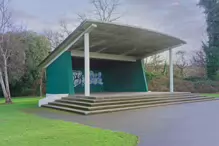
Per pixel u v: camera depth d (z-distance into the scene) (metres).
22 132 6.89
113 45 18.80
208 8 33.88
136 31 15.75
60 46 16.67
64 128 7.55
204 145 5.49
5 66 20.81
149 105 14.09
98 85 24.50
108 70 25.03
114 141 5.74
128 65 23.61
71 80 16.86
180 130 7.16
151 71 35.50
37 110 13.66
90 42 17.31
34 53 31.72
